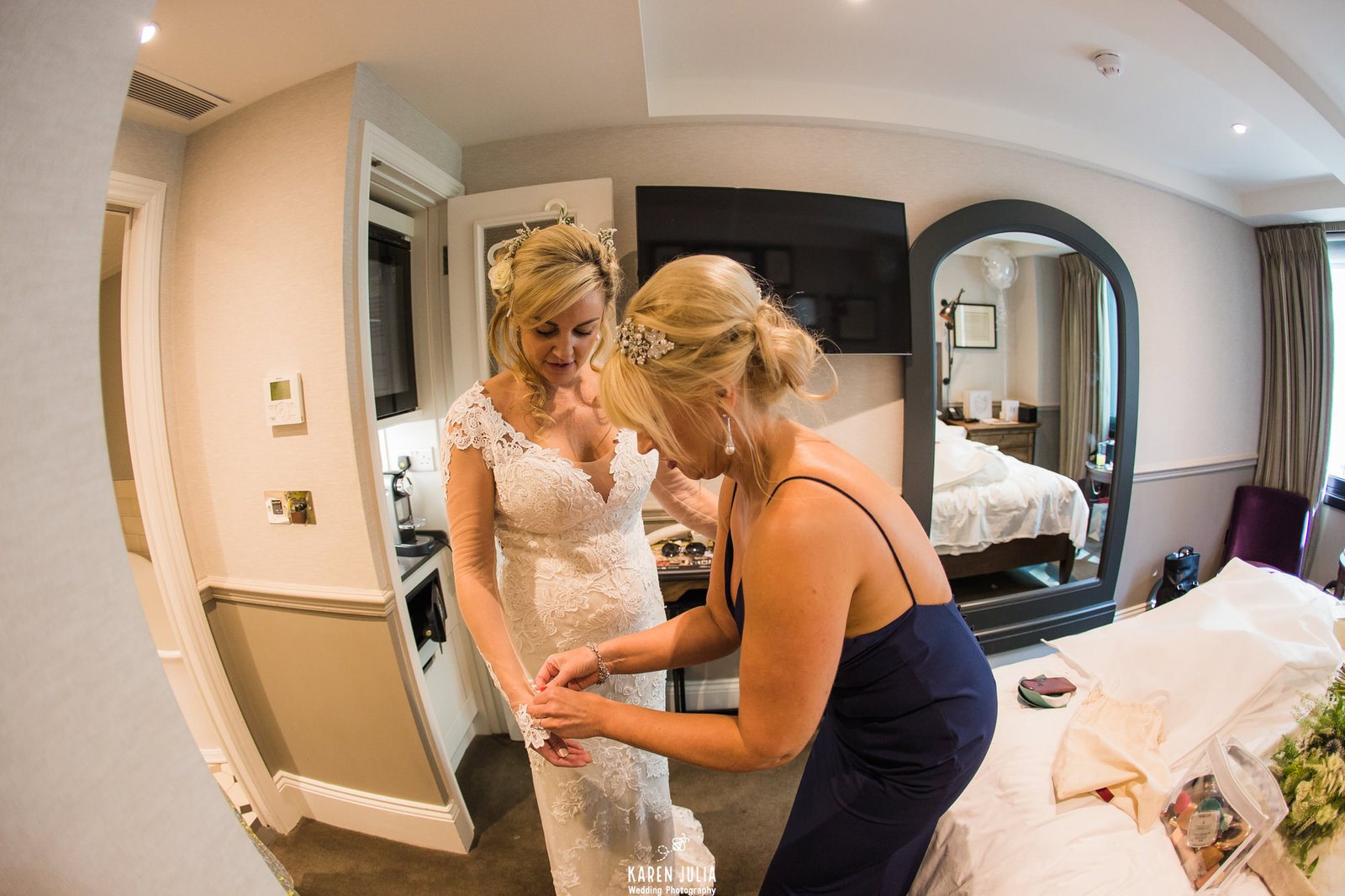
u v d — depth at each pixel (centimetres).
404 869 162
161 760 29
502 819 181
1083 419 267
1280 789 94
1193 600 161
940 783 88
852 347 220
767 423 80
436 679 199
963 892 106
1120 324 263
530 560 118
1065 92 209
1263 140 230
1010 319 252
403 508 207
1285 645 133
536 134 205
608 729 84
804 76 201
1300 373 296
